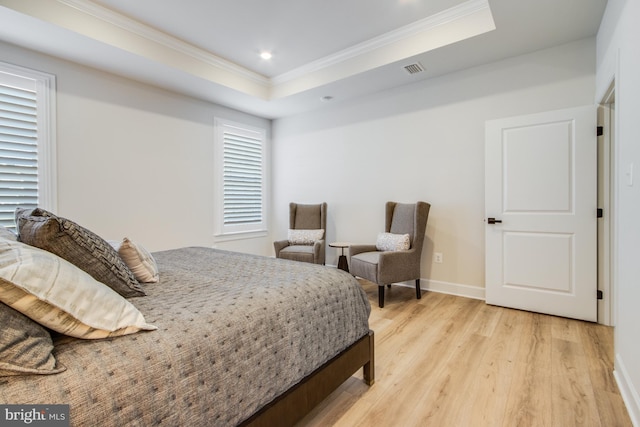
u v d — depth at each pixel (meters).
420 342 2.26
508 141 2.92
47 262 0.85
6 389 0.67
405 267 3.14
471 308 2.96
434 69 3.28
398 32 2.99
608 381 1.75
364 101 4.05
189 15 2.74
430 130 3.53
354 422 1.46
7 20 2.30
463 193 3.33
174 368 0.87
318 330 1.38
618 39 1.84
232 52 3.41
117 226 3.34
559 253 2.70
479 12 2.61
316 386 1.36
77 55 2.86
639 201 1.44
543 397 1.62
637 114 1.48
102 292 0.93
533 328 2.48
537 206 2.79
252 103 4.28
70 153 3.00
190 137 4.02
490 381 1.76
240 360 1.04
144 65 3.08
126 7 2.62
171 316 1.04
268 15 2.75
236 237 4.63
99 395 0.73
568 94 2.75
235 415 1.01
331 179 4.43
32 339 0.75
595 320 2.57
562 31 2.55
